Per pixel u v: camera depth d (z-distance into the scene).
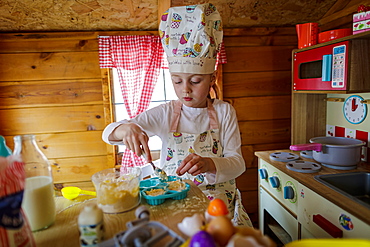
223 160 1.02
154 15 1.75
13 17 1.64
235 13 1.78
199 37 1.00
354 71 1.20
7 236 0.45
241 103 2.03
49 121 1.90
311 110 1.70
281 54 2.02
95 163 1.98
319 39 1.45
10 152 0.70
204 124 1.19
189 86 1.07
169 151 1.17
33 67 1.83
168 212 0.70
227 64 1.98
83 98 1.91
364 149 1.41
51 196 0.66
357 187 1.21
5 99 1.84
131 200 0.71
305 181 1.13
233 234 0.46
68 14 1.66
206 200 0.77
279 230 1.52
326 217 1.02
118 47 1.85
